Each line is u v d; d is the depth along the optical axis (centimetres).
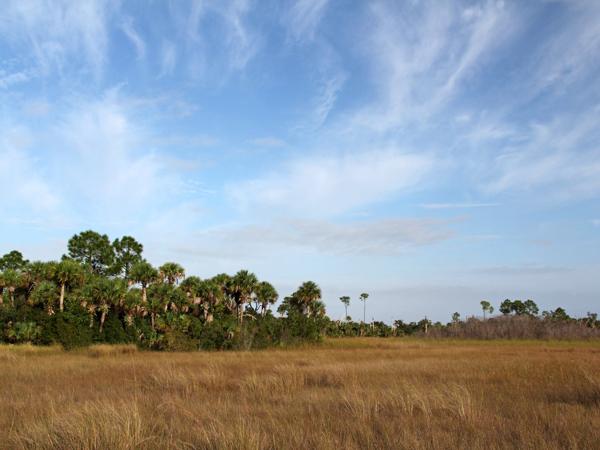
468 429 825
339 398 1164
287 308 6931
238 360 2805
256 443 689
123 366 2216
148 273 5703
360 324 10675
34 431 762
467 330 8669
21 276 5350
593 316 10631
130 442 704
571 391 1249
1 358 2822
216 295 5553
